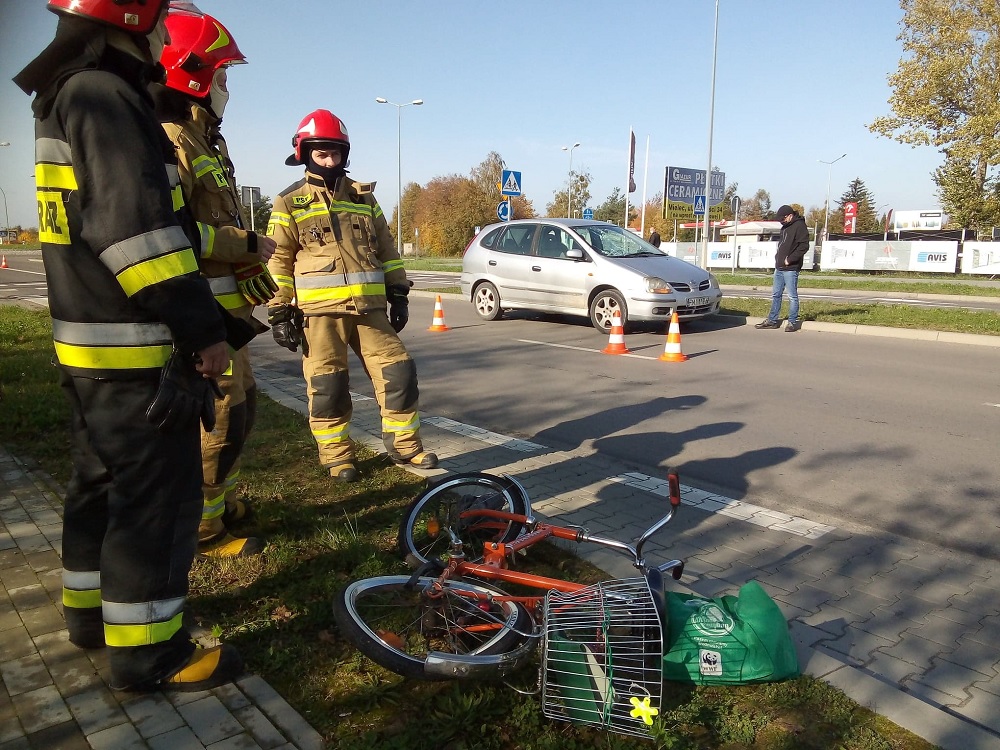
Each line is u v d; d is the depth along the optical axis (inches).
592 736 98.6
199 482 102.2
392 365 196.5
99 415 94.0
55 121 90.0
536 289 520.1
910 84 1238.9
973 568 156.7
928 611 138.4
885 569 155.5
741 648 108.0
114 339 92.4
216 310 94.8
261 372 366.6
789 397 307.6
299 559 144.1
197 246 107.8
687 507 187.8
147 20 90.7
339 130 182.1
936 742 98.0
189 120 124.3
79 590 108.2
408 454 201.5
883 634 130.0
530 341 459.5
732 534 171.8
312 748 92.3
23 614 120.4
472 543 149.9
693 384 333.4
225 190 127.4
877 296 772.6
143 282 87.7
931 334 458.3
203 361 96.1
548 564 146.6
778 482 208.2
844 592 145.3
